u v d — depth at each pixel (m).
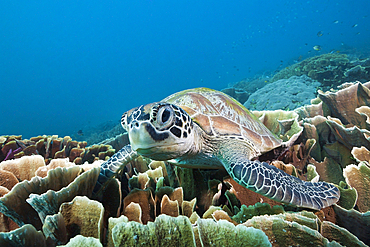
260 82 3.75
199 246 0.32
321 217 0.43
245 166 0.50
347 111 0.72
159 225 0.30
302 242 0.32
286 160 0.72
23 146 0.77
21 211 0.35
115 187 0.44
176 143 0.49
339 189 0.46
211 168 0.63
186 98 0.65
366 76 2.04
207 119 0.59
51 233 0.32
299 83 2.14
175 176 0.61
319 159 0.68
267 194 0.46
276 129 0.86
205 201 0.52
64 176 0.39
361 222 0.38
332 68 2.30
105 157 0.80
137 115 0.47
